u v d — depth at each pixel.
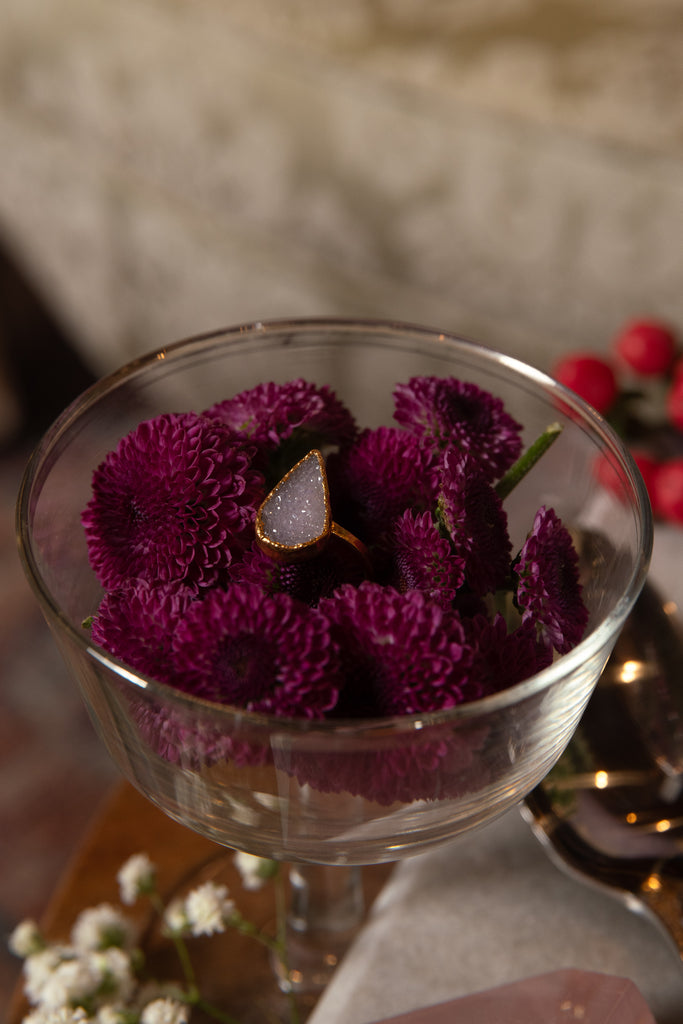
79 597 0.30
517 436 0.31
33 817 0.74
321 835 0.28
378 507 0.30
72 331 1.08
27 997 0.37
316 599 0.28
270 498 0.28
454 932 0.34
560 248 0.71
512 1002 0.32
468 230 0.74
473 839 0.36
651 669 0.37
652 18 0.74
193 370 0.32
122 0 0.79
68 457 0.30
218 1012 0.36
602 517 0.31
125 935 0.36
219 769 0.27
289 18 0.75
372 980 0.34
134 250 0.93
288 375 0.34
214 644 0.26
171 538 0.28
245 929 0.36
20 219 1.01
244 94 0.77
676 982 0.33
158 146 0.85
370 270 0.80
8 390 1.04
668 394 0.52
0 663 0.83
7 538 0.94
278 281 0.85
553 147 0.67
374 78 0.72
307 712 0.26
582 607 0.29
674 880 0.34
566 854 0.35
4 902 0.69
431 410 0.30
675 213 0.65
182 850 0.39
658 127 0.64
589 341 0.74
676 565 0.38
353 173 0.76
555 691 0.26
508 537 0.29
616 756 0.36
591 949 0.34
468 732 0.25
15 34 0.87
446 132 0.70
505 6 0.76
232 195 0.84
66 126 0.90
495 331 0.78
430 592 0.28
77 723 0.79
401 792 0.26
